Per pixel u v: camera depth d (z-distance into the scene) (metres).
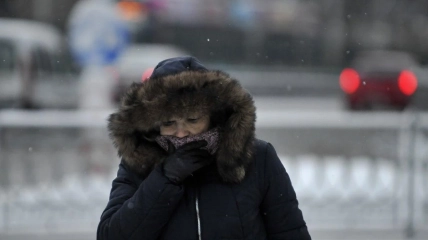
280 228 8.21
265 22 120.19
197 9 115.19
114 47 29.61
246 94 7.96
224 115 8.09
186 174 7.76
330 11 118.94
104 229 7.83
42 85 38.09
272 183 8.18
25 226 19.77
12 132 19.45
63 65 42.75
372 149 20.27
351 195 20.30
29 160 19.64
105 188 20.20
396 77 51.78
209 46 116.19
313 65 117.81
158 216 7.66
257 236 8.03
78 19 29.55
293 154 20.27
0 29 37.41
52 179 19.95
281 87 84.94
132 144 7.99
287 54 118.62
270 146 8.40
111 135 8.06
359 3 116.62
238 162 7.88
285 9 122.56
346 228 20.22
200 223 7.86
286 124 20.22
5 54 36.59
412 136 19.94
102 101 29.70
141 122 7.79
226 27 118.25
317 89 85.44
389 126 20.09
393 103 51.59
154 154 7.99
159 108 7.68
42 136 19.67
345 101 54.22
